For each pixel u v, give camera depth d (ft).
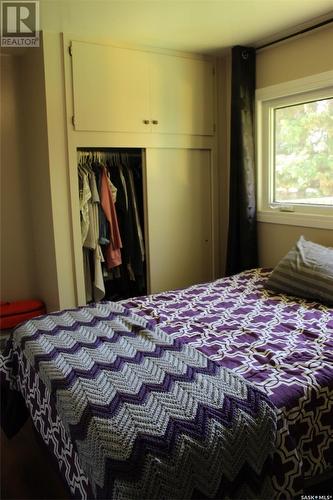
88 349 5.71
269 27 9.29
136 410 4.28
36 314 11.15
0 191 11.27
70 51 9.36
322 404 4.99
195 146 11.42
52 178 9.62
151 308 7.60
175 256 11.58
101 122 9.93
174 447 3.88
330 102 9.25
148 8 8.06
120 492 3.66
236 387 4.70
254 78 10.71
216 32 9.52
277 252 10.79
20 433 7.52
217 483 3.99
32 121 10.43
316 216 9.59
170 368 5.12
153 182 10.91
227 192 12.11
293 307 7.52
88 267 10.62
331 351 5.72
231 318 7.07
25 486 6.15
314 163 9.80
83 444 4.17
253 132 10.85
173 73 10.78
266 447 4.35
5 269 11.56
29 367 6.00
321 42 9.04
